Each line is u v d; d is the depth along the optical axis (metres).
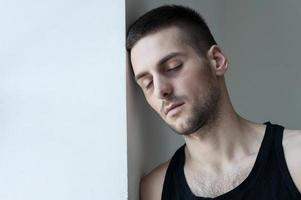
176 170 1.26
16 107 1.21
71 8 1.21
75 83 1.19
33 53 1.22
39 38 1.22
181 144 1.61
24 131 1.20
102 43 1.18
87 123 1.17
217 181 1.18
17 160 1.19
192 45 1.16
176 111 1.12
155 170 1.29
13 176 1.19
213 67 1.19
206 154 1.21
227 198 1.14
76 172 1.16
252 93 2.01
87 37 1.19
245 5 2.04
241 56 2.03
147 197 1.27
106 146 1.15
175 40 1.14
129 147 1.16
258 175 1.15
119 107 1.15
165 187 1.24
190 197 1.19
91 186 1.15
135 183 1.21
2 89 1.22
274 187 1.12
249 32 2.03
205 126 1.17
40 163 1.18
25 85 1.21
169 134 1.50
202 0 1.72
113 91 1.16
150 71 1.14
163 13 1.17
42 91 1.20
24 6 1.24
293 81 1.99
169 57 1.13
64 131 1.18
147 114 1.33
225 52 2.02
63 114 1.18
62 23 1.21
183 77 1.13
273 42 2.01
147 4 1.35
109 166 1.14
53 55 1.21
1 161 1.20
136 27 1.16
